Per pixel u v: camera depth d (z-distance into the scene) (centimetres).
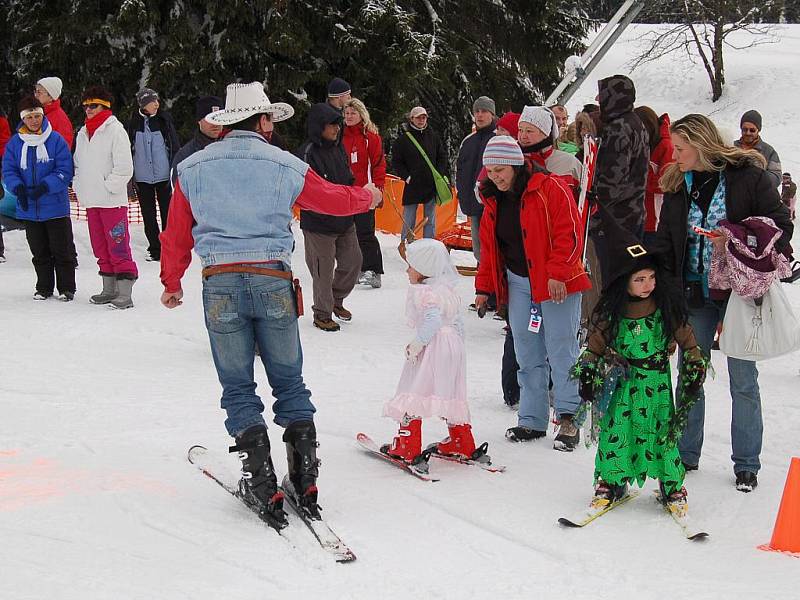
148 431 573
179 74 1591
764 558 415
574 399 572
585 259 683
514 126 730
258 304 436
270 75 1670
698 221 503
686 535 436
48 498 456
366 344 840
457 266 1267
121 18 1539
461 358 521
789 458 561
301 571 385
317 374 736
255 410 443
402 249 1241
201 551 402
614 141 670
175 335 854
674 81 3478
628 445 466
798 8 4125
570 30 2003
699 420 526
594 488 482
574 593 373
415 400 510
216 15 1617
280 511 430
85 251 1249
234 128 450
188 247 456
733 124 3066
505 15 1952
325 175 898
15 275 1125
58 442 545
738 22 3316
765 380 751
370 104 1753
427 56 1672
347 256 915
